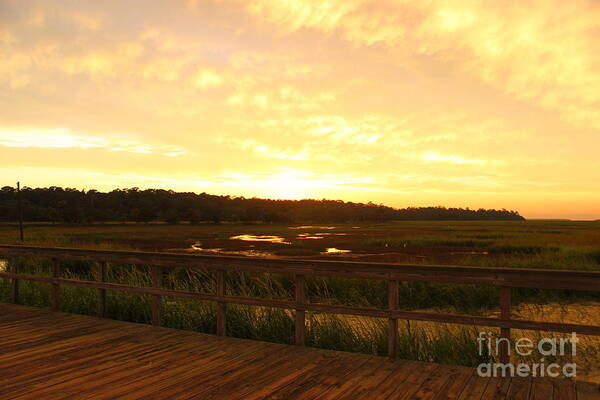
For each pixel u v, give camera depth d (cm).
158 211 16950
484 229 7856
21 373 430
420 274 456
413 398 362
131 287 652
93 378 415
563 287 397
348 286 1195
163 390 384
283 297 823
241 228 10700
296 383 399
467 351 529
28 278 777
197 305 689
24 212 14000
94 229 9175
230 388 388
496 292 1120
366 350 555
